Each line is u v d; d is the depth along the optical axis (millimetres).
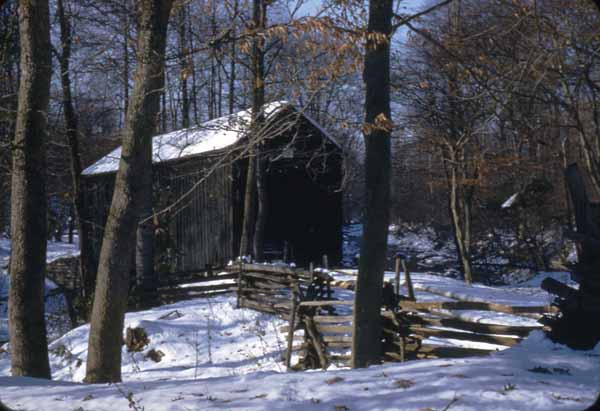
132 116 9938
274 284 15602
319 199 25094
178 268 24547
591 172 16094
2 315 24891
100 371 9930
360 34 8859
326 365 10703
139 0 10430
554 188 24719
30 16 9984
